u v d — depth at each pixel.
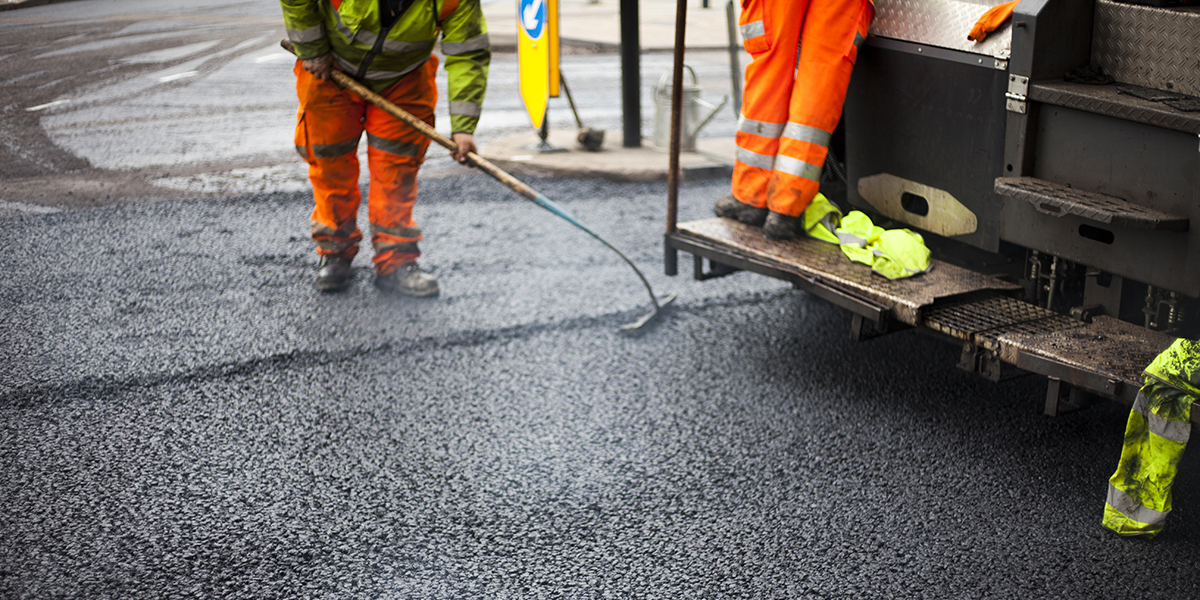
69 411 3.56
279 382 3.83
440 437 3.43
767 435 3.45
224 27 14.59
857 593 2.58
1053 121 3.12
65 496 3.03
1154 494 2.71
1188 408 2.54
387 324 4.42
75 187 6.53
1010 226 3.34
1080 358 2.79
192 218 5.94
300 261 5.25
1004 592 2.58
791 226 3.88
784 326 4.47
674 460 3.28
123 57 11.84
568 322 4.47
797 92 3.79
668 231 4.17
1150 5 2.96
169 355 4.05
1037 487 3.09
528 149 7.58
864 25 3.75
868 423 3.53
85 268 5.04
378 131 4.52
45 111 8.90
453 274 5.09
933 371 3.99
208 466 3.22
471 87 4.36
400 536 2.85
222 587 2.61
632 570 2.69
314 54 4.20
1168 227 2.70
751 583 2.63
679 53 3.96
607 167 7.06
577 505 3.01
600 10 19.94
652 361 4.07
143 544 2.79
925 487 3.10
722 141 8.14
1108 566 2.68
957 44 3.48
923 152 3.76
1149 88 2.98
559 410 3.63
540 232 5.83
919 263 3.54
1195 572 2.65
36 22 14.80
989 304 3.31
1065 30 3.11
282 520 2.93
